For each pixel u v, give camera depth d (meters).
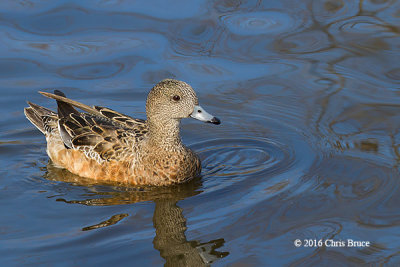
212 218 10.87
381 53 16.73
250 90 15.80
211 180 12.42
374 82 15.73
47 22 18.31
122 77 16.30
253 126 14.53
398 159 12.62
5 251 9.91
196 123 15.06
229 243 10.06
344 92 15.39
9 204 11.48
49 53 17.03
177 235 10.34
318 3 19.38
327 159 12.88
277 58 16.86
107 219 10.92
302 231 10.34
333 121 14.40
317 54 16.91
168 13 18.92
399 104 14.80
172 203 11.52
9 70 16.34
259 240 10.12
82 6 19.19
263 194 11.62
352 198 11.31
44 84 15.95
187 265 9.49
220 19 18.58
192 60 16.88
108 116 13.30
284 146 13.67
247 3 19.47
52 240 10.23
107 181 12.50
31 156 13.70
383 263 9.42
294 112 14.89
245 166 12.95
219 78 16.19
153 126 12.15
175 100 11.89
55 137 13.48
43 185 12.30
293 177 12.27
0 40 17.36
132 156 12.34
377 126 14.02
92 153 12.59
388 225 10.43
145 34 17.88
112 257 9.73
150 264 9.54
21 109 15.27
